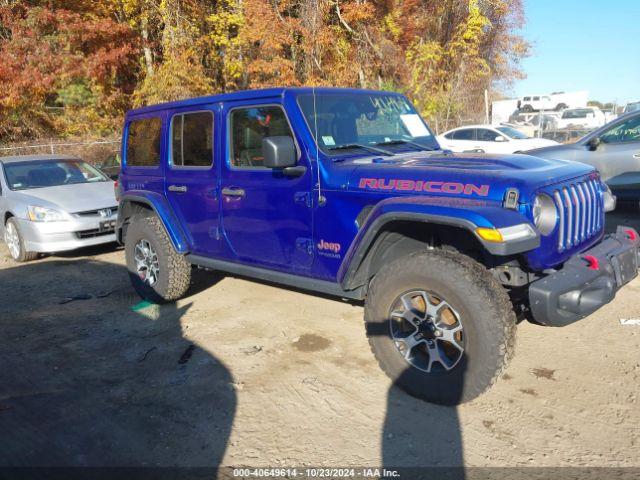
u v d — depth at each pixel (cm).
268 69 2030
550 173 331
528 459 278
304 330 459
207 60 2288
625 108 2572
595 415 313
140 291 549
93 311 536
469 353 303
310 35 2003
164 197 509
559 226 322
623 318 449
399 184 335
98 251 821
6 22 2028
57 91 2214
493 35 2698
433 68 2439
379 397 345
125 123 562
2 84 1977
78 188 805
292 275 410
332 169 367
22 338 473
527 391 343
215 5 2242
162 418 333
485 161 355
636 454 277
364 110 428
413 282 320
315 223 378
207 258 486
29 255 755
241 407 341
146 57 2231
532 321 412
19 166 846
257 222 420
